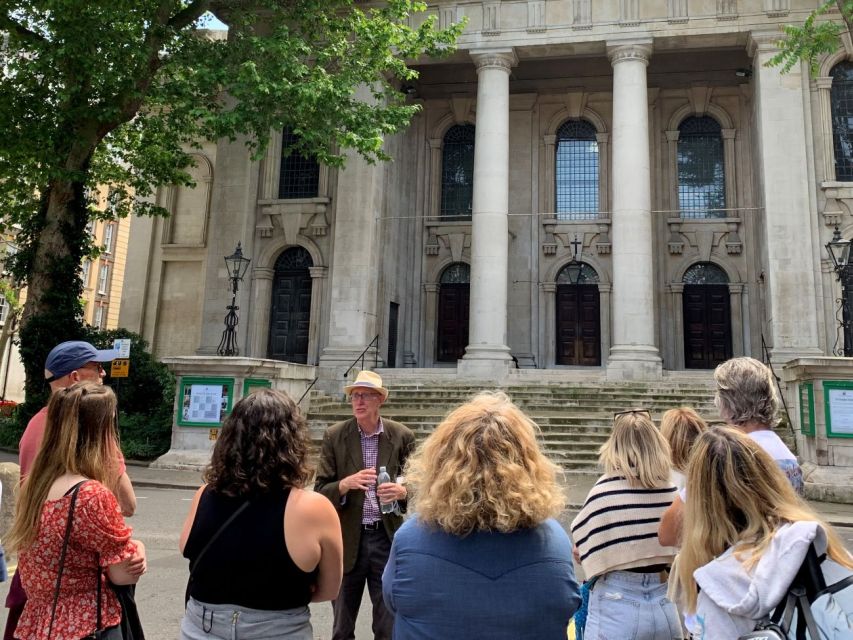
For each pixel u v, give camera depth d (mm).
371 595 4496
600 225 25531
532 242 25922
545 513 2307
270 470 2699
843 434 13258
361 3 23000
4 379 42375
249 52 18188
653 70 25109
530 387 19109
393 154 24828
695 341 24453
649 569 3396
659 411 17438
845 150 20828
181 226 28375
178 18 19000
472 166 26844
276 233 23984
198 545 2732
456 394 19109
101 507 3033
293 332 23656
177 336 27500
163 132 20688
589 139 26531
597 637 3367
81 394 3266
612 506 3436
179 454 15547
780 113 20312
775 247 19688
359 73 18391
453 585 2227
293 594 2703
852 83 21047
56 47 16891
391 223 24469
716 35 21047
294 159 24812
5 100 17562
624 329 19969
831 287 19516
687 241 24781
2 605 5977
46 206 19672
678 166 25547
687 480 2547
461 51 22500
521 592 2219
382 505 4125
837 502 12766
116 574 3082
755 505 2336
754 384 3719
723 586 2246
